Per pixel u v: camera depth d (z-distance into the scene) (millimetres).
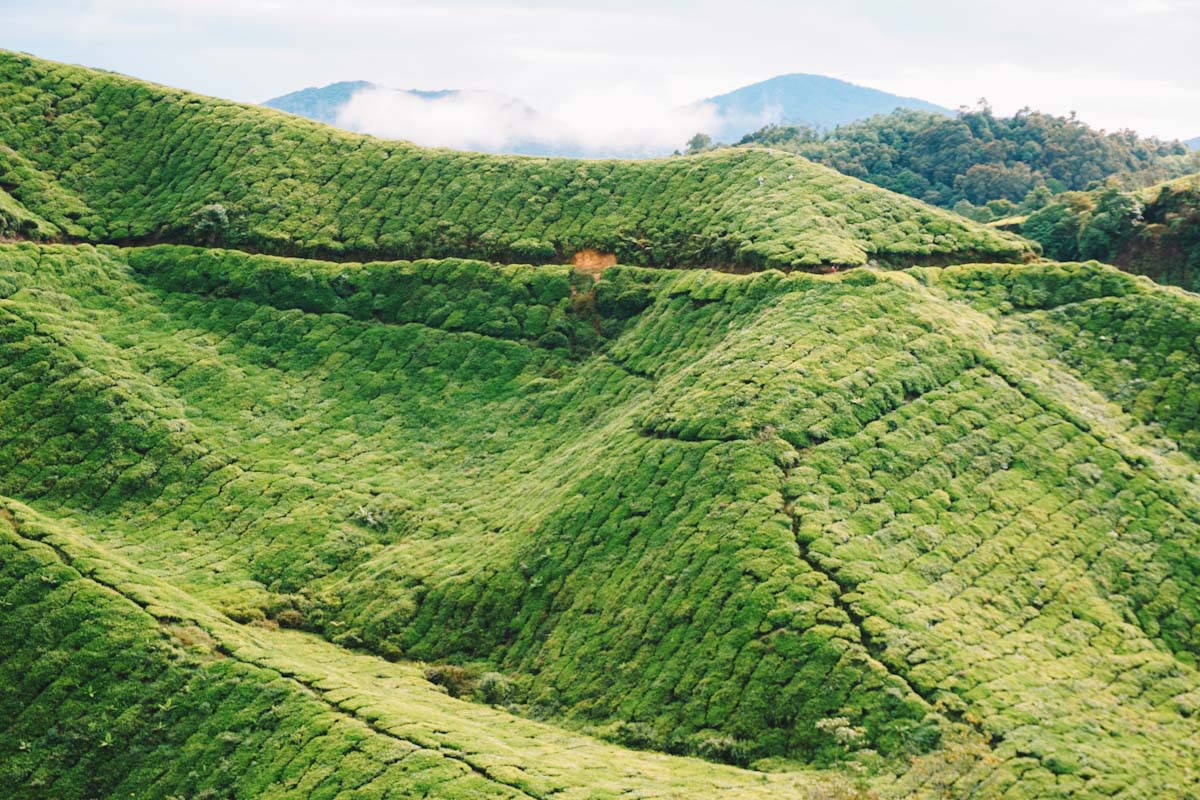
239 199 140625
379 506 99188
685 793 51594
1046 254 140500
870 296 99438
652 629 69625
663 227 132500
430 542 92750
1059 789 50531
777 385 85750
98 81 162125
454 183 145875
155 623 72875
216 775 61594
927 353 92000
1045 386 91500
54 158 146000
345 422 113125
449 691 73625
